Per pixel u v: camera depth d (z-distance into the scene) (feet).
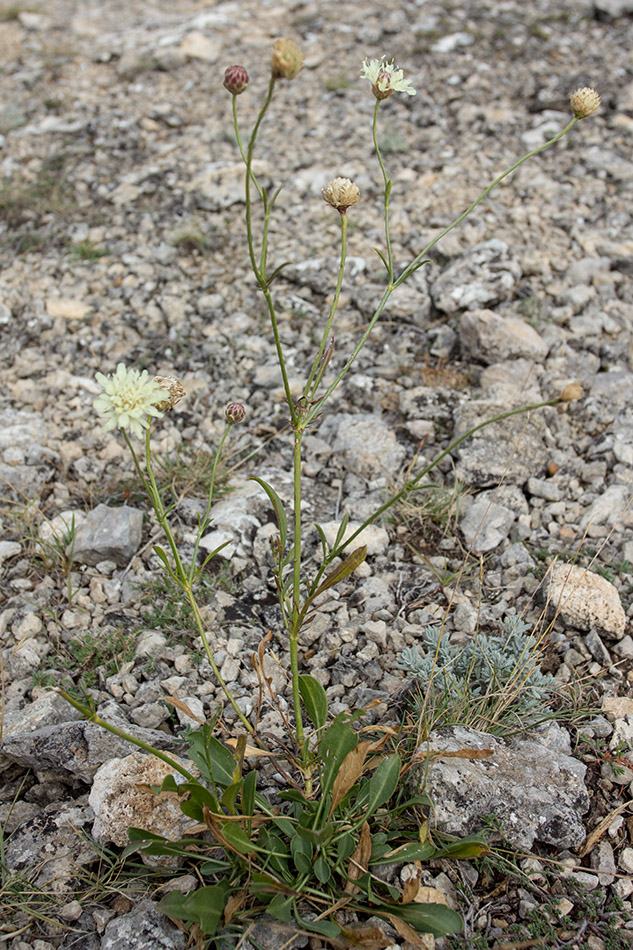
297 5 4.82
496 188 3.29
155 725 1.78
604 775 1.69
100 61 4.36
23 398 2.55
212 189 3.30
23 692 1.85
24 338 2.75
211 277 2.97
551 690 1.81
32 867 1.56
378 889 1.50
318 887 1.47
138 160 3.58
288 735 1.73
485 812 1.56
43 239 3.13
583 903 1.52
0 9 5.08
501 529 2.15
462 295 2.69
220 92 4.02
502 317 2.65
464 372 2.58
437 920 1.40
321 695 1.53
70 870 1.55
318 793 1.60
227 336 2.75
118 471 2.36
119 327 2.78
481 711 1.73
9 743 1.67
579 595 1.91
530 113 3.75
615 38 4.36
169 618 1.98
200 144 3.64
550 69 4.00
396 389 2.54
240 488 2.28
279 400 2.54
